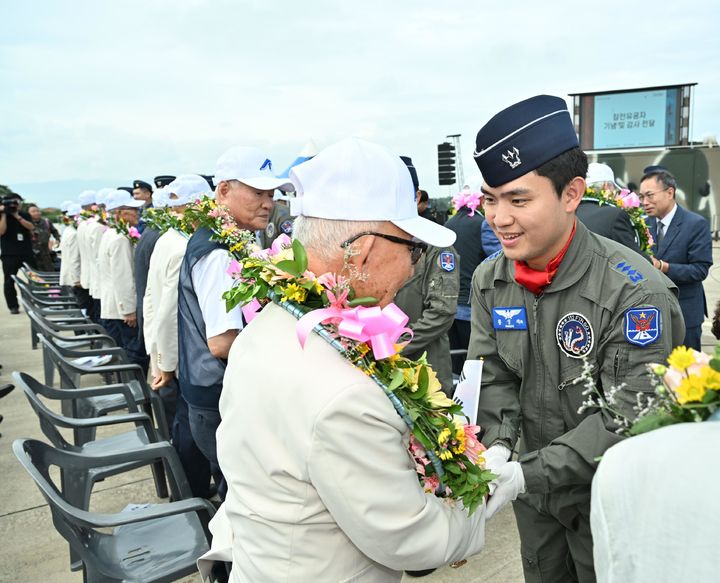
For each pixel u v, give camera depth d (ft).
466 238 13.57
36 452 6.14
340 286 3.47
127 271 16.98
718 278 32.83
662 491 1.93
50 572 8.96
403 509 3.27
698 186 43.98
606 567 2.07
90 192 27.94
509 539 9.40
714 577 1.74
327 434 3.13
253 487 3.46
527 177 4.34
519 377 5.32
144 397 11.60
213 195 10.12
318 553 3.36
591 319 4.71
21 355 22.24
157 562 6.31
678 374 2.62
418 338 9.27
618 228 9.02
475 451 3.70
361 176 3.57
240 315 7.84
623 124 51.47
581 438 4.50
